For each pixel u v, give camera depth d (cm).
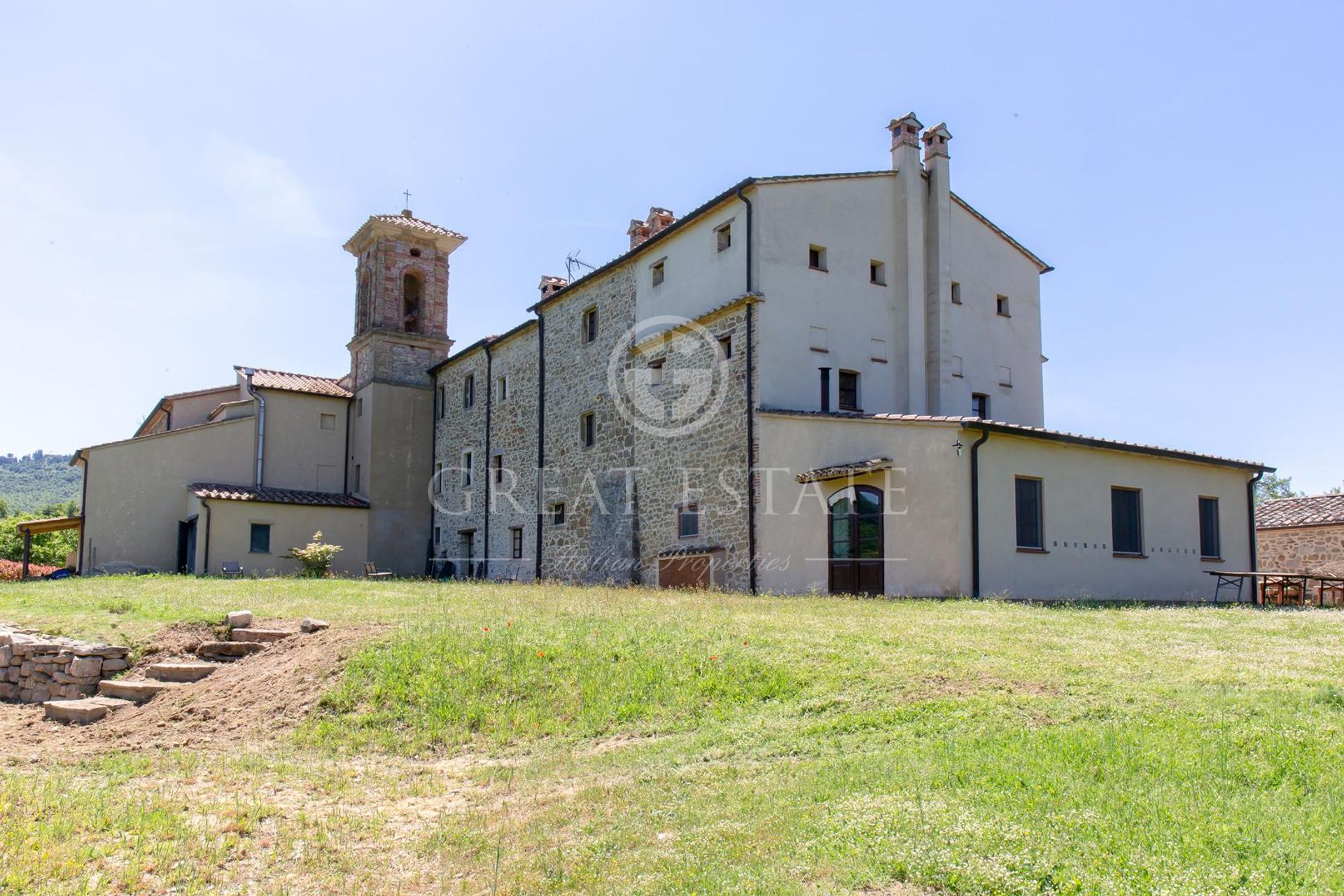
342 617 1206
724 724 791
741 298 1816
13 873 513
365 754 798
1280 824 470
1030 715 712
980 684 809
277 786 708
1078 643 1002
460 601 1426
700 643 1016
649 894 459
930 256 2080
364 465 3036
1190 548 1950
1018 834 466
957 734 674
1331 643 1020
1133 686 784
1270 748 592
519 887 488
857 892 438
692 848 509
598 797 628
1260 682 800
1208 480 2019
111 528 2692
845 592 1664
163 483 2798
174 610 1281
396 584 1847
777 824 528
